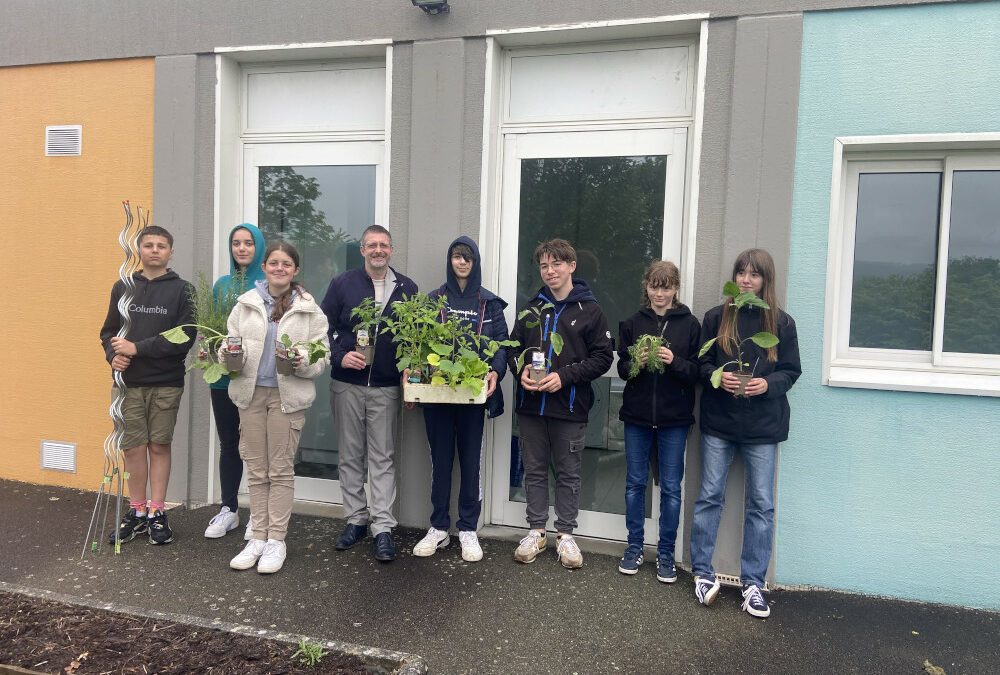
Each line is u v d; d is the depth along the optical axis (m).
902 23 3.11
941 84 3.08
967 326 3.26
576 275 3.80
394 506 3.87
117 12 4.20
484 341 3.41
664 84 3.60
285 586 3.11
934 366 3.25
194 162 4.11
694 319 3.24
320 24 3.89
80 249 4.34
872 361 3.33
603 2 3.45
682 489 3.46
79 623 2.63
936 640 2.80
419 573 3.28
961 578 3.13
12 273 4.47
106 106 4.27
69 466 4.41
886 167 3.30
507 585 3.18
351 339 3.48
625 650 2.67
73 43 4.29
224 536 3.69
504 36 3.63
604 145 3.70
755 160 3.28
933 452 3.13
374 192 4.12
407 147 3.81
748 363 3.01
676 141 3.58
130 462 3.62
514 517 3.91
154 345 3.42
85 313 4.35
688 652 2.67
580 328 3.33
